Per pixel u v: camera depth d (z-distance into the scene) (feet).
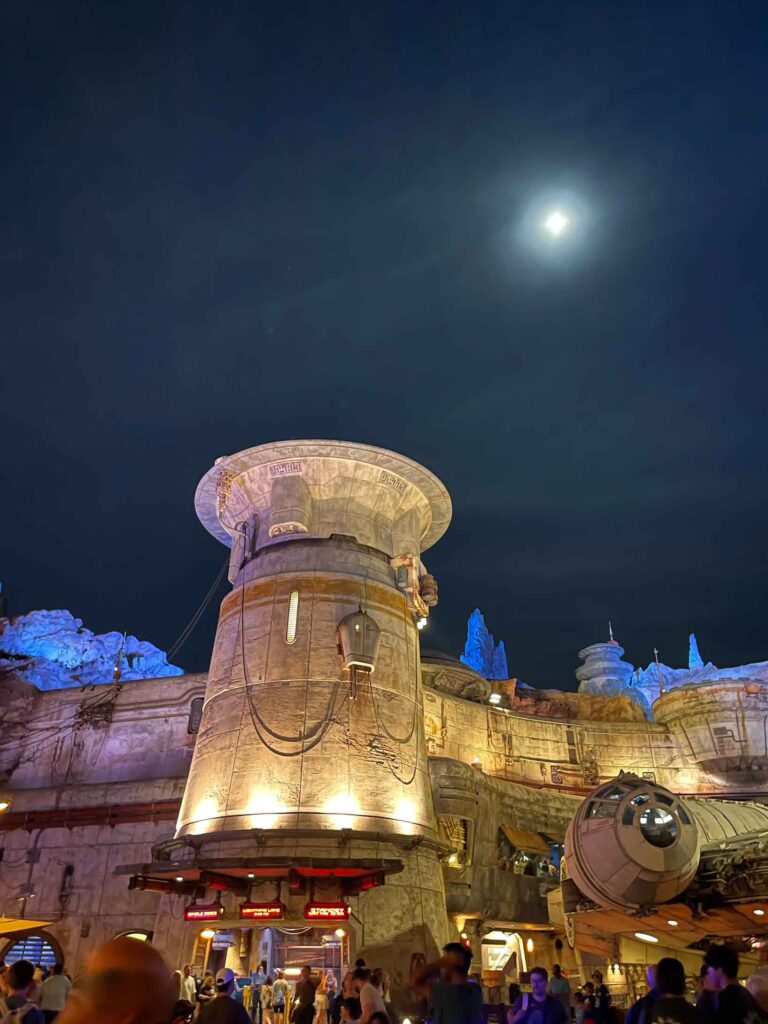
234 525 116.16
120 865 106.01
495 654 250.98
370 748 89.15
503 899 104.68
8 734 132.36
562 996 57.16
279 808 83.35
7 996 32.04
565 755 141.59
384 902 81.56
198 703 123.95
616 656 204.33
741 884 66.23
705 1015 23.12
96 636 202.80
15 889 107.65
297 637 94.48
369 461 106.22
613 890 66.95
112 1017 8.89
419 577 110.01
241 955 101.86
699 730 145.18
